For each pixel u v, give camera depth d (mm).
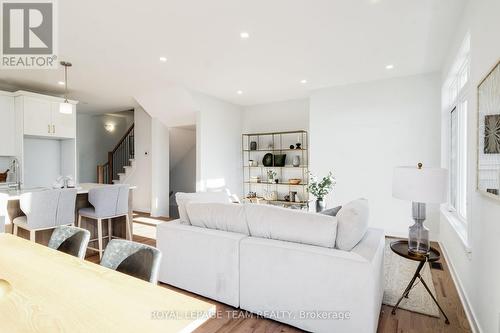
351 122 4805
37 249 1571
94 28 2793
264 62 3760
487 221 1812
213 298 2377
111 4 2375
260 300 2137
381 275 2252
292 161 6047
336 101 4938
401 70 4121
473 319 2051
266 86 4934
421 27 2814
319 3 2385
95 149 7918
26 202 2844
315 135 5121
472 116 2195
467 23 2381
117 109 7023
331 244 1955
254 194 6324
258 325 2078
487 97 1784
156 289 1097
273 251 2068
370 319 1751
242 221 2320
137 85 4824
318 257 1900
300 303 1972
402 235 4406
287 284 2018
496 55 1675
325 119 5035
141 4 2379
